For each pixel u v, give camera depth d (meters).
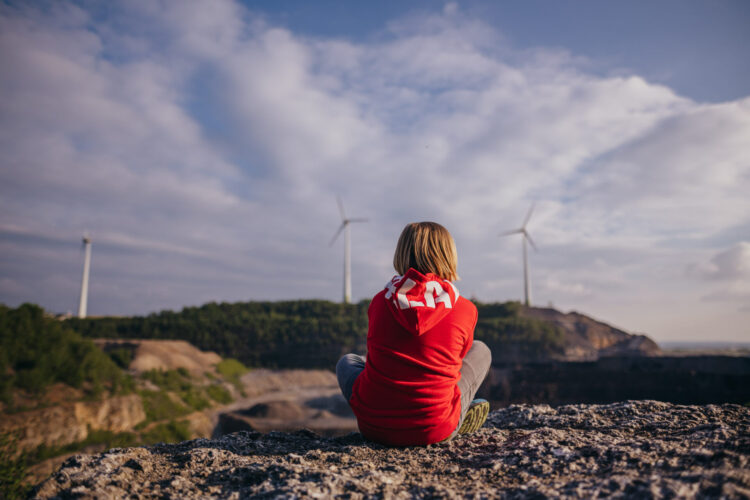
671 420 3.01
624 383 45.75
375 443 2.82
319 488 1.99
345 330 96.44
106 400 29.84
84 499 2.06
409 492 2.02
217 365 69.44
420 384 2.48
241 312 105.88
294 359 87.25
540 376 50.78
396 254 2.76
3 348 27.92
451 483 2.14
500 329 99.94
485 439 2.85
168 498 2.09
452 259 2.71
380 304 2.65
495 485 2.09
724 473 1.74
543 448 2.47
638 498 1.68
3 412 23.56
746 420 2.83
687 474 1.80
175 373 52.44
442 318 2.52
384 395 2.57
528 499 1.85
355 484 2.05
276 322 98.12
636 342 118.69
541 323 105.88
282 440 3.18
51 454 22.53
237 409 48.22
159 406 35.59
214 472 2.42
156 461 2.67
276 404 46.56
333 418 45.88
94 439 25.97
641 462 2.07
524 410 3.77
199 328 91.31
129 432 28.91
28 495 2.24
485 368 2.99
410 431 2.59
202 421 39.12
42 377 27.75
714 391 40.84
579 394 47.03
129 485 2.25
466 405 2.82
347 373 3.06
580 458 2.28
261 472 2.32
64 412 25.86
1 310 31.27
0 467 7.91
